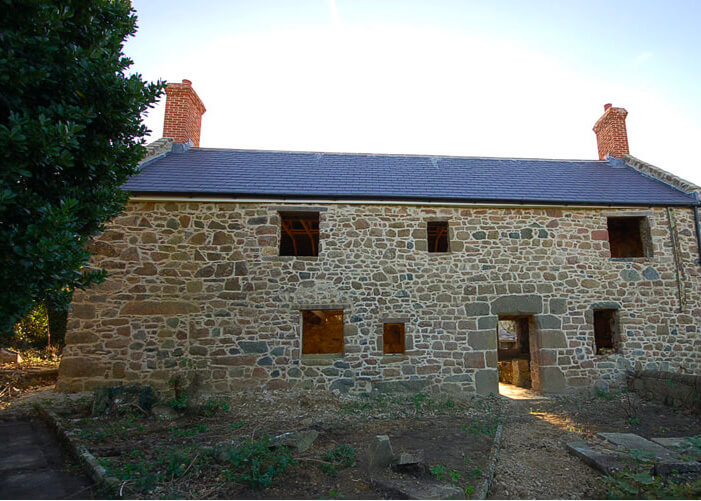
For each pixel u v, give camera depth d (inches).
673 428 229.5
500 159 438.9
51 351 434.6
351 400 285.7
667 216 338.6
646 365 317.1
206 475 151.9
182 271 299.4
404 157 425.1
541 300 317.7
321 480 151.6
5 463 168.2
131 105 169.5
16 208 133.6
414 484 148.6
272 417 247.4
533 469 173.8
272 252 306.7
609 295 323.9
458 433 217.6
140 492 136.9
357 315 303.0
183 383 279.1
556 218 331.6
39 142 129.1
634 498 141.3
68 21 153.1
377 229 316.8
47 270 130.8
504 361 388.8
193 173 343.9
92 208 163.2
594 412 266.2
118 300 291.4
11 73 127.1
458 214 326.0
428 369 301.7
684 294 327.9
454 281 314.7
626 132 450.3
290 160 395.2
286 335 297.6
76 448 175.8
